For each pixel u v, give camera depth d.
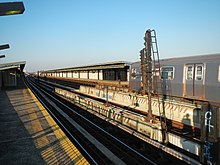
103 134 11.91
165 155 7.93
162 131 8.81
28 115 12.53
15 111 13.77
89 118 16.05
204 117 5.33
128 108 17.62
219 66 13.06
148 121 9.66
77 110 19.30
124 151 9.50
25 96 21.70
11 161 6.46
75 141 10.41
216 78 13.20
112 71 37.41
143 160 8.28
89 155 8.66
